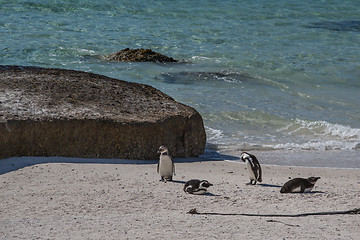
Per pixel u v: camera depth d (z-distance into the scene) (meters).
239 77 28.69
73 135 14.69
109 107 16.27
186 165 15.14
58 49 32.53
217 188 11.52
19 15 41.25
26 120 14.20
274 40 39.00
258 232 7.80
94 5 46.91
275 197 10.62
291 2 55.94
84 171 12.77
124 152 15.36
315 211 9.45
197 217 8.73
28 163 13.29
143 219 8.50
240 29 42.03
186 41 37.09
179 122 16.36
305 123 20.89
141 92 18.08
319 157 16.98
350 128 20.30
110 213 8.98
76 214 8.84
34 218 8.48
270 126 20.58
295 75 29.70
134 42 35.75
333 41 39.72
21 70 17.86
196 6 50.12
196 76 28.36
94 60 30.72
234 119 21.11
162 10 47.25
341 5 55.72
